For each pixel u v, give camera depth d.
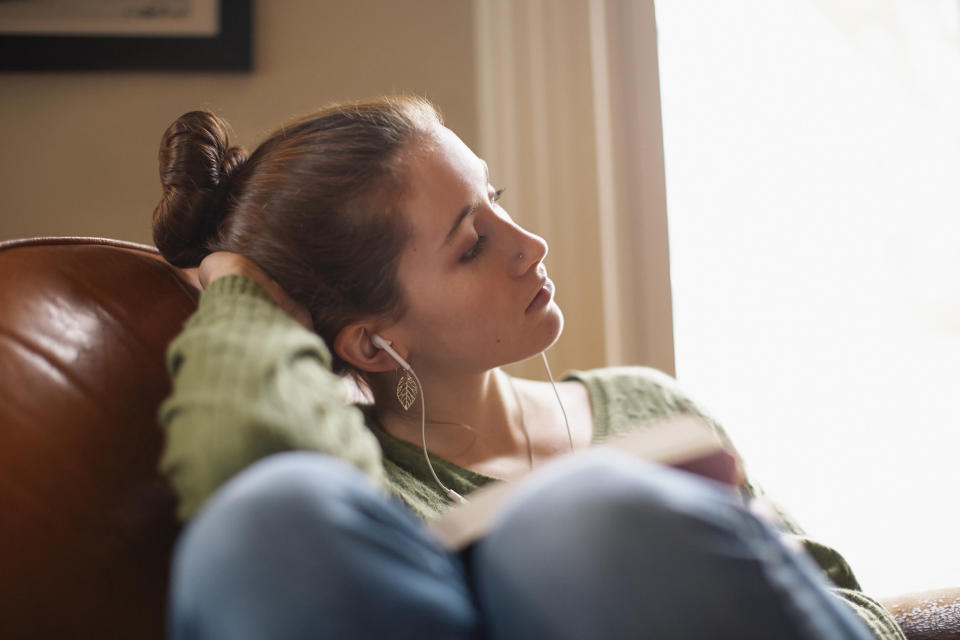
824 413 2.03
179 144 1.02
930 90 2.01
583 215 1.66
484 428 1.09
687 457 0.69
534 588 0.52
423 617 0.52
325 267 0.99
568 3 1.66
